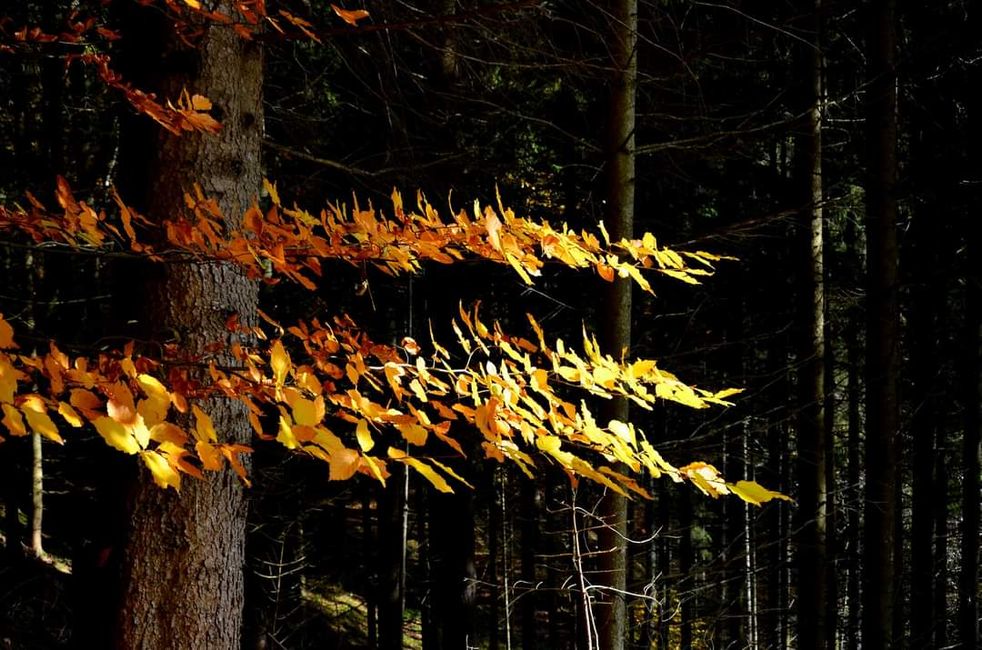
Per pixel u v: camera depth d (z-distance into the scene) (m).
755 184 8.95
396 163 5.32
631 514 9.03
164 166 2.57
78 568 2.63
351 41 4.73
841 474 12.56
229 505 2.63
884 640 6.71
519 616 14.04
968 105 8.01
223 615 2.63
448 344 7.56
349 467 1.27
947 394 9.80
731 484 1.80
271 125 5.89
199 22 2.58
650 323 8.86
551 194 7.89
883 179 6.84
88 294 7.22
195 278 2.55
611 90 4.88
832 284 9.06
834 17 7.28
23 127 7.09
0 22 2.53
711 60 7.10
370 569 11.83
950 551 12.64
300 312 7.62
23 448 9.91
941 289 9.01
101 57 2.28
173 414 2.48
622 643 4.62
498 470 10.59
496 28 4.84
